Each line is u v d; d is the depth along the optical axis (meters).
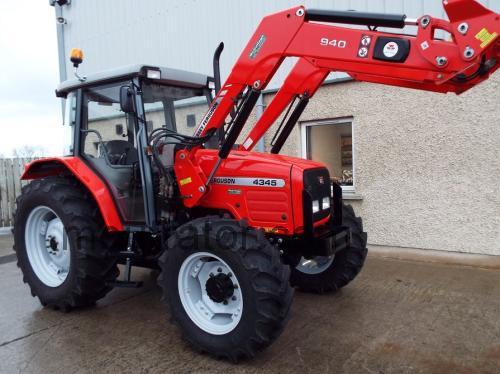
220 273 2.76
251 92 2.82
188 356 2.73
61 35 8.51
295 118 3.47
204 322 2.75
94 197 3.34
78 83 3.57
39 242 3.76
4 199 8.18
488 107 4.52
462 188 4.74
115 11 7.62
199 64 6.67
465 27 2.14
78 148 3.60
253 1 5.98
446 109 4.74
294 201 2.87
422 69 2.33
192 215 3.34
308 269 3.87
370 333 2.99
